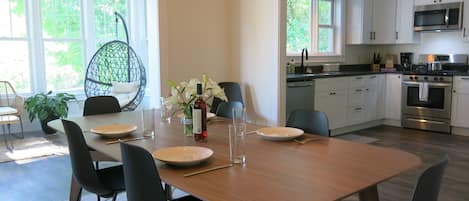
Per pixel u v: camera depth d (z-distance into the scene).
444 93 5.66
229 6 5.14
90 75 6.10
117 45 6.35
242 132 1.79
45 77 6.12
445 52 6.17
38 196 3.28
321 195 1.37
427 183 1.39
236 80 5.20
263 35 4.77
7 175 3.80
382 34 6.59
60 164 4.17
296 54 6.06
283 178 1.55
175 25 4.66
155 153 1.84
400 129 6.09
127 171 1.67
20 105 5.49
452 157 4.46
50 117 5.59
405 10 6.28
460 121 5.56
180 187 1.47
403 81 6.13
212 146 2.08
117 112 3.28
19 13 5.85
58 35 6.22
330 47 6.64
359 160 1.80
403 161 1.78
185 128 2.38
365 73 6.02
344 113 5.80
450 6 5.75
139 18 6.90
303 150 1.98
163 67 4.57
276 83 4.69
